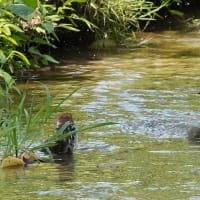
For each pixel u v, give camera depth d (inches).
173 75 639.1
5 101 534.9
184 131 459.5
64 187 353.1
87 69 675.4
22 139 418.0
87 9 824.9
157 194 340.5
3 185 356.8
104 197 336.8
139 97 553.0
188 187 350.9
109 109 515.2
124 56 745.6
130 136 449.4
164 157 404.5
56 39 765.3
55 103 535.5
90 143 434.0
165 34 877.8
